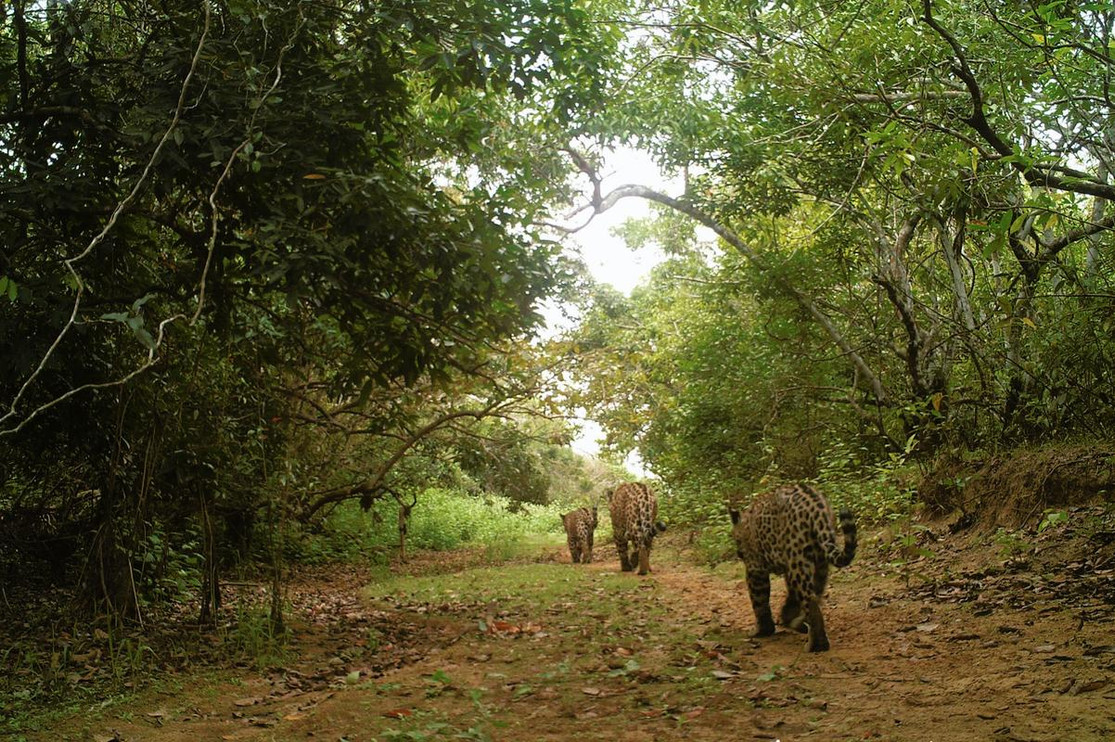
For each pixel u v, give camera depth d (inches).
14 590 382.6
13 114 274.2
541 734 203.6
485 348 347.9
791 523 274.7
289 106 277.7
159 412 340.5
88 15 297.1
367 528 737.6
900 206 544.1
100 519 346.9
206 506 370.9
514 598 438.3
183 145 265.4
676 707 215.6
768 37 466.9
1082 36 344.2
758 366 669.9
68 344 296.0
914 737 170.6
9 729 218.2
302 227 261.6
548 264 311.9
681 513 705.6
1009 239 396.8
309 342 383.9
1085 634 226.4
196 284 291.9
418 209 271.9
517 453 637.9
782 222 737.6
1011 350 426.0
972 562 344.2
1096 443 369.4
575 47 328.5
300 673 285.4
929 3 315.9
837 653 257.4
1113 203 382.0
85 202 263.0
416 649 323.3
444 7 289.6
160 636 323.9
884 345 605.6
